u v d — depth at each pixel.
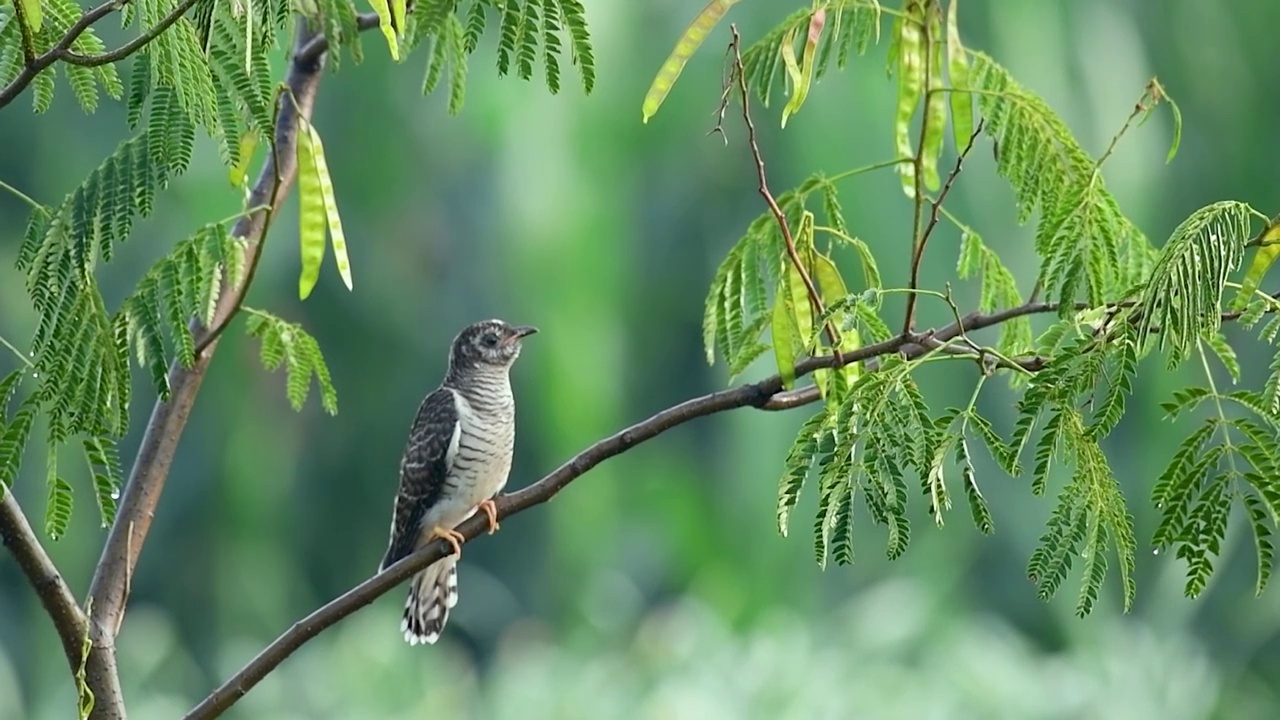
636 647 14.18
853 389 4.30
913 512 15.82
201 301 4.64
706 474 19.53
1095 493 4.15
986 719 13.46
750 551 16.97
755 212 18.73
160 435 5.56
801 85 4.61
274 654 5.14
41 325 4.46
